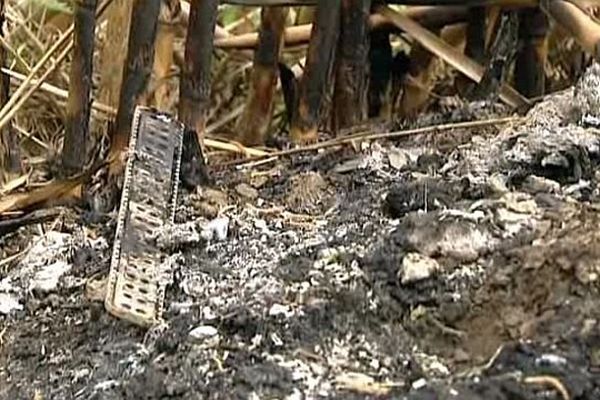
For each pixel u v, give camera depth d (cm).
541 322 165
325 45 259
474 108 281
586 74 254
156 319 190
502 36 294
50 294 210
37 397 180
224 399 166
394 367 170
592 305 164
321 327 180
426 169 240
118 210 234
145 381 173
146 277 201
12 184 258
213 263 206
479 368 161
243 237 217
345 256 198
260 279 196
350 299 183
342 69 275
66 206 246
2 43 268
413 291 181
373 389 163
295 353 174
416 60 316
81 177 244
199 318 187
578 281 169
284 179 250
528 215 192
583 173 217
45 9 359
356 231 211
